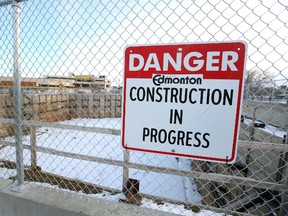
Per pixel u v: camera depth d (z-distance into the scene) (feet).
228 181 6.75
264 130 10.60
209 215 7.04
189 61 3.38
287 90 4.81
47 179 9.89
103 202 4.39
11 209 4.68
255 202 9.09
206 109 3.36
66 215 4.11
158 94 3.61
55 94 23.98
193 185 15.99
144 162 17.22
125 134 3.89
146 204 7.77
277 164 9.45
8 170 10.67
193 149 3.49
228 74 3.20
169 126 3.59
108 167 16.69
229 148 3.29
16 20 4.67
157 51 3.55
